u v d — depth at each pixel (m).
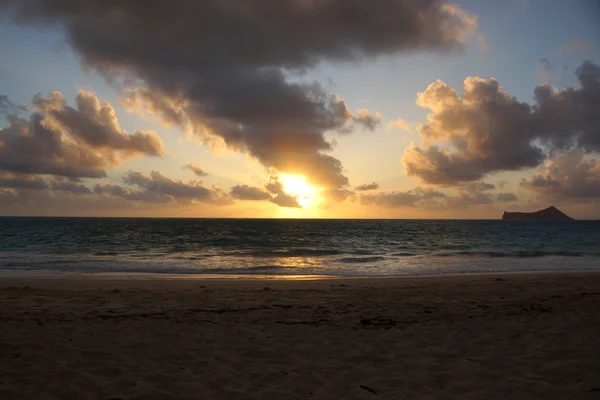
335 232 66.69
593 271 17.59
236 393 4.52
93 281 13.59
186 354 5.81
